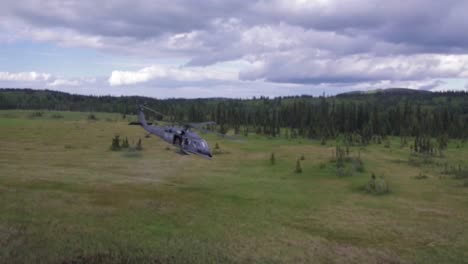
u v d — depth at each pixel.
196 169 66.12
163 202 40.75
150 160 73.88
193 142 30.89
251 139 121.31
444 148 104.06
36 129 119.56
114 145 87.44
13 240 25.92
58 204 36.44
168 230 31.19
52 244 25.86
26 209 33.66
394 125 147.25
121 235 28.88
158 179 55.22
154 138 111.38
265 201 44.47
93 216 33.47
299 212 40.16
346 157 77.50
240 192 48.81
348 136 124.50
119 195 42.69
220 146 100.38
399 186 54.59
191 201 42.25
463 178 59.66
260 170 67.00
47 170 56.66
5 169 54.97
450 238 32.94
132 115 199.88
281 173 64.38
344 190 52.25
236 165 71.75
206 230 31.89
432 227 35.94
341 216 39.12
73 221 31.39
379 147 104.56
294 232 33.09
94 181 49.94
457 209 42.72
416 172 66.19
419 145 96.75
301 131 137.12
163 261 24.97
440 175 63.38
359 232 34.06
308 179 59.53
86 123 146.12
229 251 27.44
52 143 92.62
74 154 77.56
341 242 31.27
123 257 25.03
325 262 26.92
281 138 127.50
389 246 30.80
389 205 44.25
